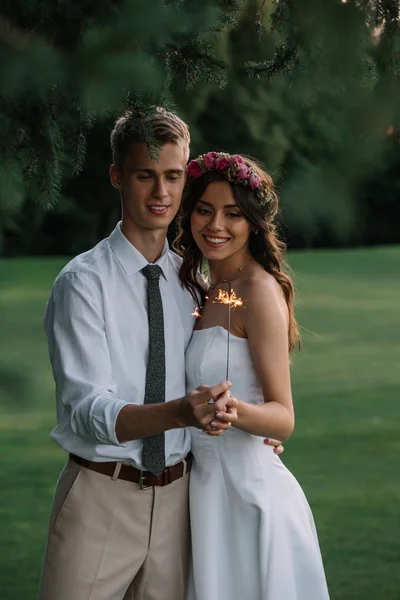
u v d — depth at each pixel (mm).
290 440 8203
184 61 2363
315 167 22594
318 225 27141
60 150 2393
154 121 2986
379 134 2551
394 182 30203
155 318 3066
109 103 1667
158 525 3078
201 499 3180
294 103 2814
